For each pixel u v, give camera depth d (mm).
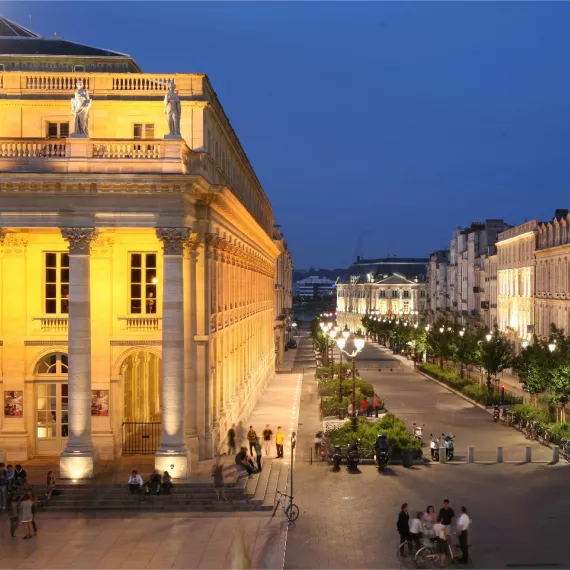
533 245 85875
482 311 112250
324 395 67312
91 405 37344
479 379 82438
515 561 26469
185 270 38000
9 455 38406
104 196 35031
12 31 46406
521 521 31062
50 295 38906
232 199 42562
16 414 38562
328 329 92375
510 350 66812
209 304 39312
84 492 33438
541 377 52000
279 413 59062
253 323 65812
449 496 35062
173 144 35094
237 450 43406
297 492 35594
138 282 38812
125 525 30594
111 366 38500
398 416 58688
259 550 27656
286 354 127438
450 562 26391
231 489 33688
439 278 154500
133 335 38375
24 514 28969
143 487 33125
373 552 27500
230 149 51375
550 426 47812
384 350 136125
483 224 124750
